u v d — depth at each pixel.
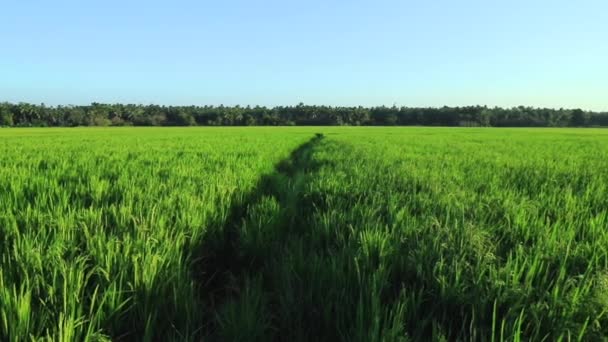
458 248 3.25
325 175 8.07
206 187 6.07
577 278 2.78
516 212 4.68
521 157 13.26
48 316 2.32
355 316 2.46
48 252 3.04
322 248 3.63
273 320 2.68
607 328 2.29
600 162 11.62
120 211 4.32
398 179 7.42
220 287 3.68
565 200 5.62
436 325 2.33
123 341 2.46
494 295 2.56
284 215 5.05
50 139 25.14
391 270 3.01
